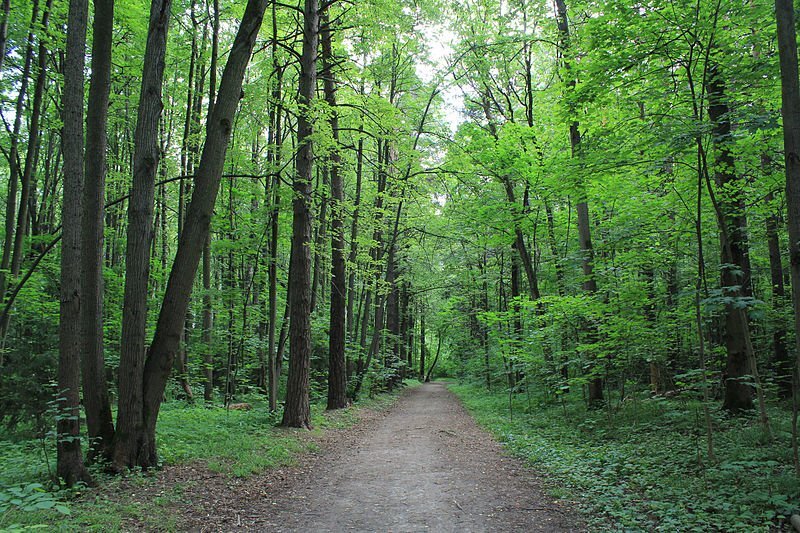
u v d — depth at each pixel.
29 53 11.25
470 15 18.31
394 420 15.13
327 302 28.47
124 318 6.84
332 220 14.77
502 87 19.81
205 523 5.02
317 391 21.05
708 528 4.50
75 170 5.92
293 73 16.22
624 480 6.36
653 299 10.55
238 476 6.77
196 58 15.74
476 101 20.06
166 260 18.77
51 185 17.44
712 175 9.20
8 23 10.42
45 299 12.62
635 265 11.78
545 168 15.09
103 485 5.82
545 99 17.09
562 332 13.00
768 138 8.39
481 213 16.77
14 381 9.29
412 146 18.03
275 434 10.07
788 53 4.97
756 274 17.50
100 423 6.81
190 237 7.17
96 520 4.62
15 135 11.52
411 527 4.99
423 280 29.23
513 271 19.84
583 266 13.29
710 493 5.30
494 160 16.20
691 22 7.24
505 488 6.50
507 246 20.64
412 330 41.94
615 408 11.76
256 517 5.30
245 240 13.66
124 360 6.77
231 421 11.01
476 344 32.28
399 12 14.56
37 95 11.28
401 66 19.39
